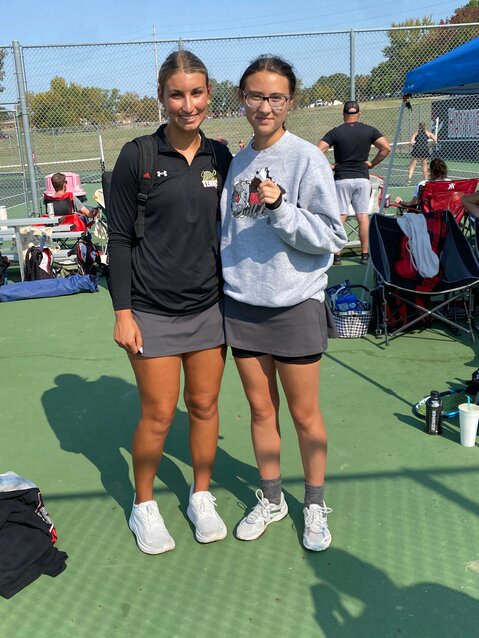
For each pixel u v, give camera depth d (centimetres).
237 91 229
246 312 239
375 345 493
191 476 320
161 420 249
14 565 248
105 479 321
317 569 249
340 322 505
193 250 231
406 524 274
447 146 1429
